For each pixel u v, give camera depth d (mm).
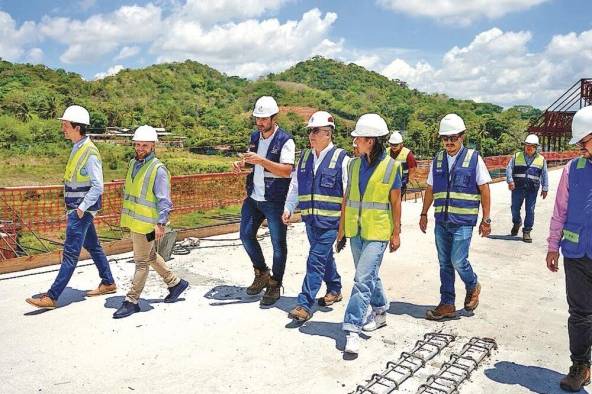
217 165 52719
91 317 5148
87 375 3969
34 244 9336
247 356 4305
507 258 7793
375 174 4402
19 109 74562
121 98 123750
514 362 4258
